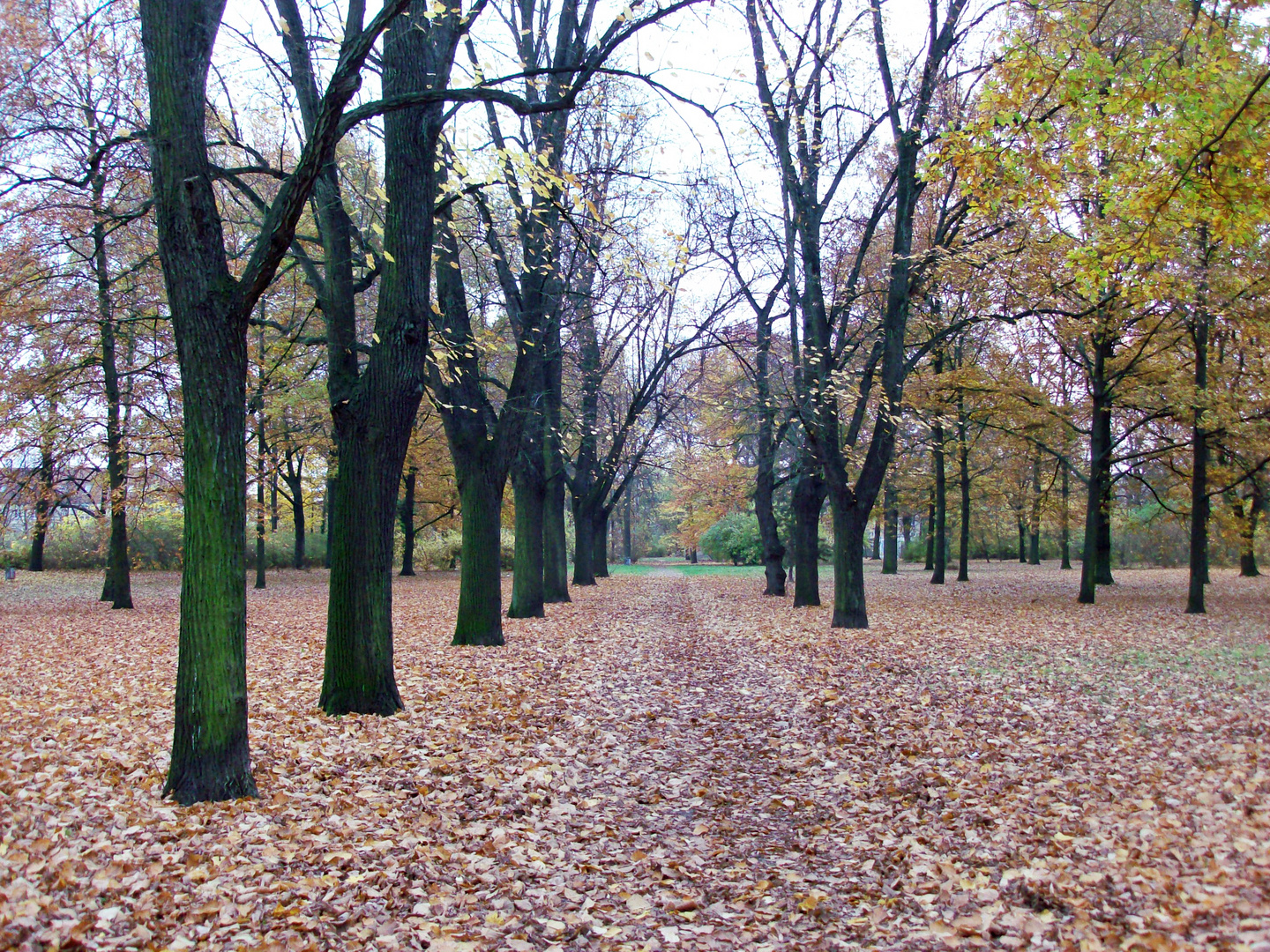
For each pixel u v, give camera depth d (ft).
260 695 30.86
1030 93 26.14
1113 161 28.96
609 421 89.20
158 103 18.43
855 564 53.78
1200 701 28.89
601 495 104.27
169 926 12.61
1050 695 30.45
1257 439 59.00
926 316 58.65
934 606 68.39
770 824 18.52
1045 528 138.62
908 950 12.39
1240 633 48.52
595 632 53.16
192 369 18.80
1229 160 23.59
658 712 29.43
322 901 13.64
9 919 12.05
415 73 27.99
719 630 54.24
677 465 103.55
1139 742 23.58
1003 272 52.11
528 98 33.22
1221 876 13.41
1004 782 20.43
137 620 59.57
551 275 48.24
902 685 32.91
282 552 129.49
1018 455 88.28
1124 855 15.02
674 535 214.69
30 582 94.02
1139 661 38.01
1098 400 68.74
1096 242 28.84
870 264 64.59
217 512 18.93
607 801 20.02
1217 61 23.22
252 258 18.99
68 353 54.24
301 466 111.34
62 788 18.86
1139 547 132.26
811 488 71.31
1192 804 17.78
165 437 55.72
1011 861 15.49
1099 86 24.95
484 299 54.90
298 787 19.83
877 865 15.94
